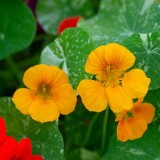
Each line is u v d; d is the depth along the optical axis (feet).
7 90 1.93
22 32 1.63
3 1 1.65
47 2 1.86
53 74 1.27
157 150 1.38
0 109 1.38
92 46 1.30
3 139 1.25
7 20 1.65
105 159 1.43
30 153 1.24
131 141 1.41
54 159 1.31
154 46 1.29
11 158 1.24
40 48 1.98
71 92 1.28
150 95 1.35
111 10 1.61
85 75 1.31
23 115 1.36
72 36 1.34
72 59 1.34
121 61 1.25
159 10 1.41
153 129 1.40
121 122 1.29
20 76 1.83
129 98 1.23
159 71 1.29
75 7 1.87
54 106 1.28
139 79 1.24
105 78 1.26
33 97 1.29
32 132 1.35
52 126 1.32
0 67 1.99
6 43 1.65
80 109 1.66
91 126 1.58
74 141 1.74
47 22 1.84
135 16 1.51
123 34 1.46
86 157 1.64
